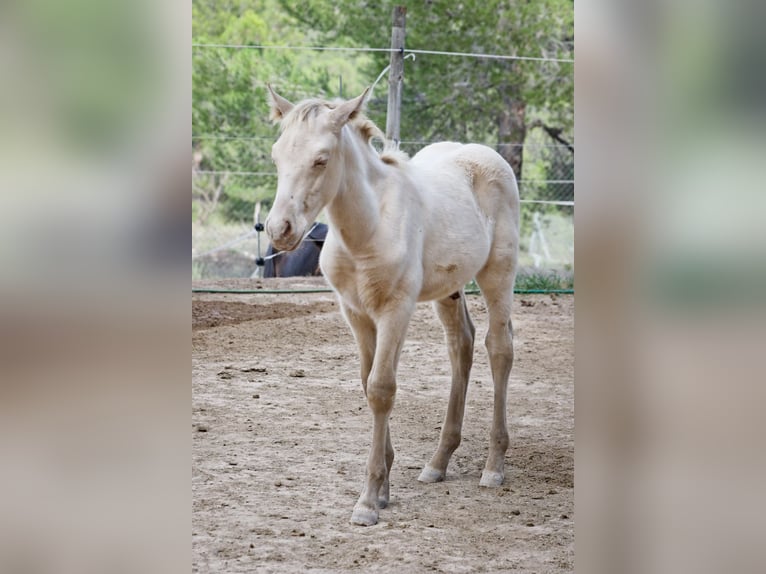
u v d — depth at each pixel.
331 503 4.48
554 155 18.00
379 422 4.30
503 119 16.33
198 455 5.23
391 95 10.88
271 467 5.05
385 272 4.23
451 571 3.62
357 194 4.15
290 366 7.68
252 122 17.09
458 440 5.02
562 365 7.95
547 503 4.55
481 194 5.04
